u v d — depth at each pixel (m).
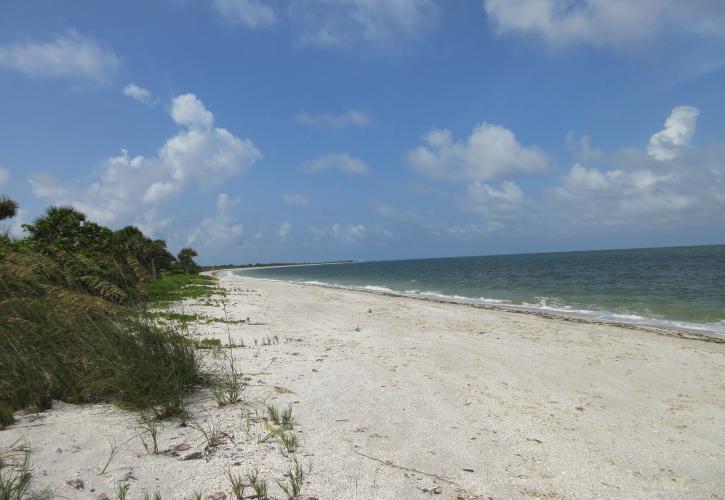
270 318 15.40
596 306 21.48
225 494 3.29
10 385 4.83
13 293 5.76
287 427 4.63
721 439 5.12
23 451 3.76
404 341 10.64
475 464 4.15
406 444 4.46
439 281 50.00
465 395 6.34
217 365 6.85
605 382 7.57
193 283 37.50
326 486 3.49
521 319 16.22
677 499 3.74
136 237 33.53
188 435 4.30
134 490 3.27
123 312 6.00
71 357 5.39
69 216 21.16
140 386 5.05
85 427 4.36
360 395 5.97
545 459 4.38
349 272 106.25
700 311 19.08
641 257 97.50
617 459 4.48
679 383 7.64
